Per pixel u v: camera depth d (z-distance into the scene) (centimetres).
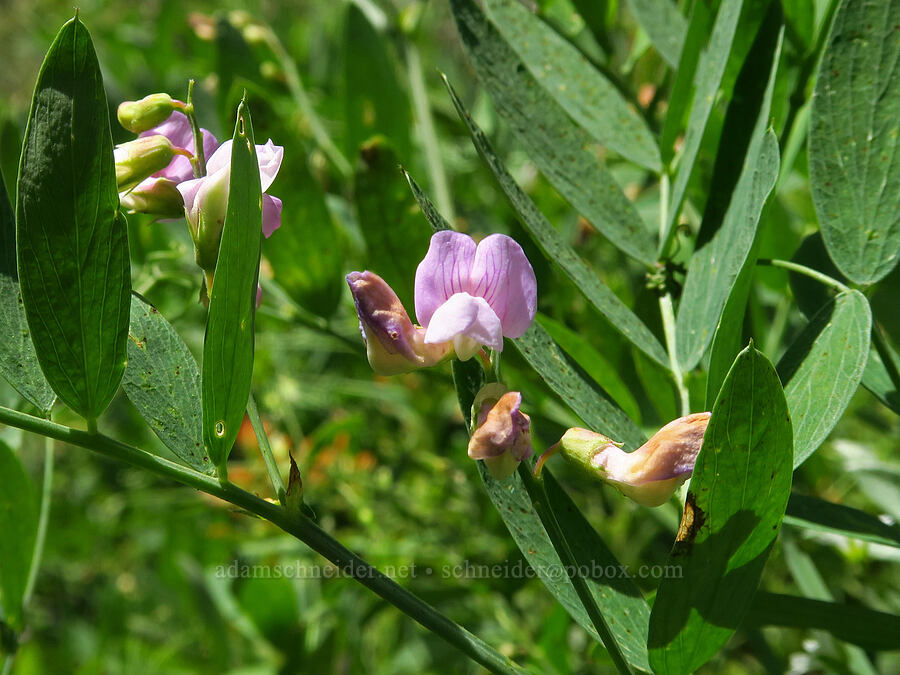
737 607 15
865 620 18
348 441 36
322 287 26
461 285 15
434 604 29
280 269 25
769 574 32
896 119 17
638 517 33
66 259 15
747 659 33
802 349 16
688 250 24
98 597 49
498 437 14
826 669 25
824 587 24
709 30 21
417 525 35
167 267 31
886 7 17
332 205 33
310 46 44
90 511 50
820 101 18
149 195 17
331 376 43
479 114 38
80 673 43
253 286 15
